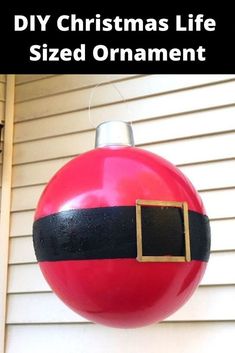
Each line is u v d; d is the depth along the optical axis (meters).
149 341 1.71
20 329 1.91
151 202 1.01
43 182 2.06
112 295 1.00
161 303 1.04
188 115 1.88
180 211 1.04
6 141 2.16
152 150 1.90
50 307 1.89
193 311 1.67
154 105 1.95
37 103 2.18
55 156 2.08
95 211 1.00
